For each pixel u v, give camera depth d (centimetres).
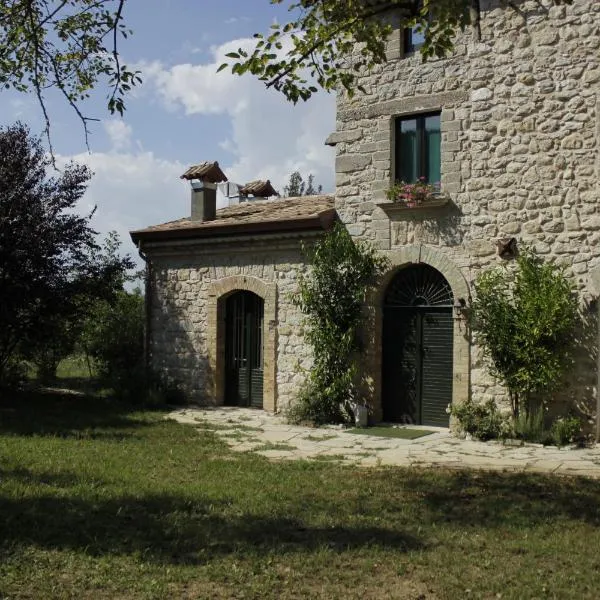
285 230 1278
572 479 780
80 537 542
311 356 1263
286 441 1028
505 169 1080
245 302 1404
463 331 1109
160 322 1491
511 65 1078
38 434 1002
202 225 1388
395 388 1205
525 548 541
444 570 494
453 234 1123
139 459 843
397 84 1181
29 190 1447
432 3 688
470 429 1062
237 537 554
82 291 1483
